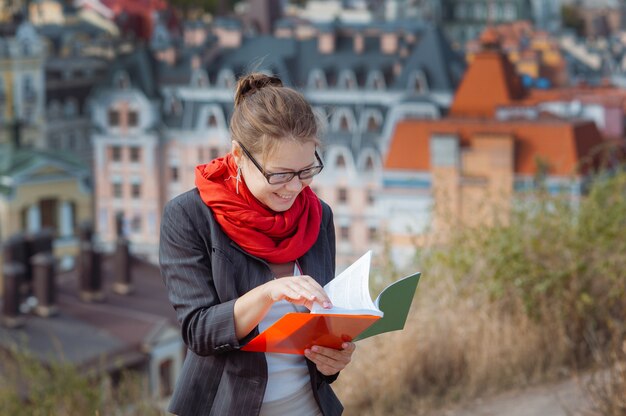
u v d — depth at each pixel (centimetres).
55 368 814
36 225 5222
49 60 8100
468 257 781
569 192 862
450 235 841
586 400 652
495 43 6325
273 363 353
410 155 4828
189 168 7500
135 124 7462
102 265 3597
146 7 10662
